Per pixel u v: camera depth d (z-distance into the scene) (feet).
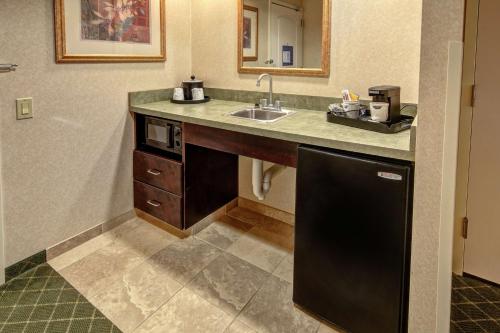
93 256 7.11
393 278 4.47
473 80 6.14
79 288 6.13
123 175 8.20
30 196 6.48
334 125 5.99
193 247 7.56
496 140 6.11
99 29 7.07
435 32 3.76
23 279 6.33
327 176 4.90
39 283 6.23
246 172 9.19
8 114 5.95
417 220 4.22
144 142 8.29
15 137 6.10
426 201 4.11
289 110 7.52
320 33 7.08
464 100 6.27
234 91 8.68
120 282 6.32
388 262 4.49
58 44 6.40
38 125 6.40
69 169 7.05
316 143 5.12
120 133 7.93
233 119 6.57
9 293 5.95
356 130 5.57
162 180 7.72
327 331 5.25
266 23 7.81
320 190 5.01
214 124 6.45
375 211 4.50
